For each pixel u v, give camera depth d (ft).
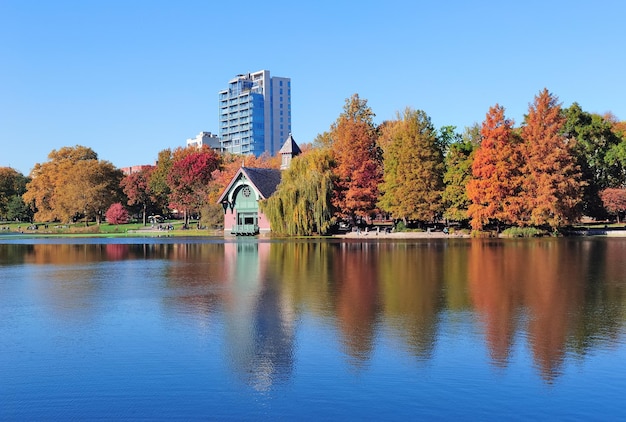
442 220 312.71
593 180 254.06
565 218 225.15
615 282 93.09
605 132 261.44
